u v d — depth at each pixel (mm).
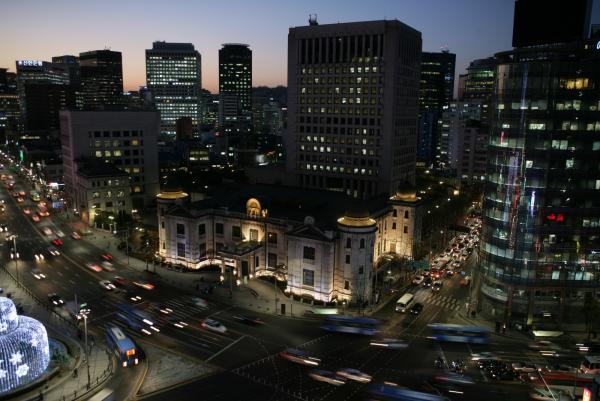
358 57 175375
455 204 191875
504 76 95188
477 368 79938
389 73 170000
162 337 89375
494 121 99000
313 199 132000
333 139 185500
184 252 128625
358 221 105562
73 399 68562
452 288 118812
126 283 117312
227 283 118000
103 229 169250
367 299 107875
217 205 132250
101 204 177375
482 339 91125
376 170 178250
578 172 92625
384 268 128375
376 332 92875
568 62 89562
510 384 75000
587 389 58812
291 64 189500
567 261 95250
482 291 103438
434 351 85812
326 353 83938
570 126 91312
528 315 97000
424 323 98188
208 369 77875
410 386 73500
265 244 122625
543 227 94312
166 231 130625
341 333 92125
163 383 73375
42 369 74500
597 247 94688
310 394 70750
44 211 199625
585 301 92438
